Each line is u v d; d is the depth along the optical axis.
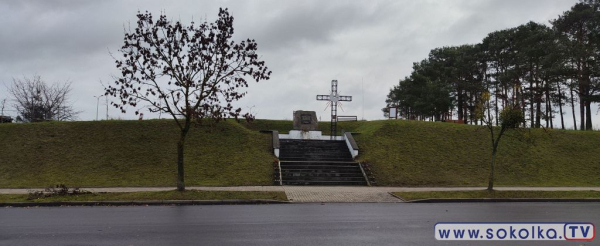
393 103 68.19
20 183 19.03
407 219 10.79
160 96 15.45
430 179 21.27
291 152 24.72
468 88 49.47
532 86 40.34
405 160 23.66
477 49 48.38
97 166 21.44
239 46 15.64
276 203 14.47
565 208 13.57
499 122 19.02
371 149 25.17
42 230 8.96
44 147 23.19
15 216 11.11
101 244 7.54
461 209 13.11
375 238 8.23
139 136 25.03
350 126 34.53
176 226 9.52
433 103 48.25
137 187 18.33
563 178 23.03
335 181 20.39
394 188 18.64
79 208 12.91
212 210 12.48
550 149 27.19
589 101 37.53
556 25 40.94
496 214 11.85
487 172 23.06
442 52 54.62
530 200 15.84
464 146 26.47
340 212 12.17
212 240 7.93
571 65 37.88
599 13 35.97
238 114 15.86
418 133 28.30
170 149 23.70
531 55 38.88
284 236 8.37
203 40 15.17
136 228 9.23
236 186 18.80
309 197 15.54
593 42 37.72
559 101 41.00
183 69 15.37
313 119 29.28
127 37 15.00
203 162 22.19
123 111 15.18
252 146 24.69
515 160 25.02
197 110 15.90
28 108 44.59
